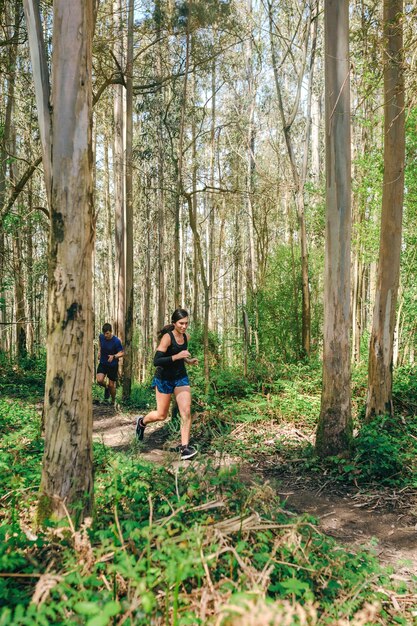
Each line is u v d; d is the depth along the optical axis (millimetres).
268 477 5816
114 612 1680
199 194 20234
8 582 2406
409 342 13617
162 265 19516
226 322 25984
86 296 3088
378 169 11797
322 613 2475
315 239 17078
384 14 6863
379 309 7801
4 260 14422
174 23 10312
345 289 6113
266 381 10328
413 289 12000
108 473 3984
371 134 12250
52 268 3051
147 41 14102
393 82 7422
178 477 3676
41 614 1921
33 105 12898
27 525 3240
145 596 1883
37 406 9547
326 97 5977
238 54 17750
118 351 10664
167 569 2145
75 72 3008
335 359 6164
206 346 9234
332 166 5984
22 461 4387
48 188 3176
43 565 2512
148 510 3244
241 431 7598
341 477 5703
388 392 7855
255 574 2414
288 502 5094
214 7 10266
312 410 8445
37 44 3158
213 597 2148
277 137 21469
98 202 28031
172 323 6047
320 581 2783
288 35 13820
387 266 7684
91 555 2438
